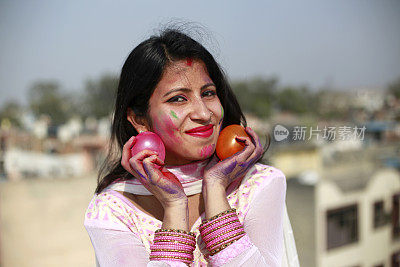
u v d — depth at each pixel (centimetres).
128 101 128
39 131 1755
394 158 1556
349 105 1678
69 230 1326
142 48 124
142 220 124
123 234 120
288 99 1909
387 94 1822
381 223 1471
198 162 129
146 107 124
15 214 1290
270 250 119
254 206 123
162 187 114
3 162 1532
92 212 126
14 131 1780
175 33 126
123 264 114
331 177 1423
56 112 1998
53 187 1354
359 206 1427
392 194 1486
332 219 1384
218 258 109
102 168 150
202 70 123
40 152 1673
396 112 1719
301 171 1433
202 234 114
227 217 112
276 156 1353
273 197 127
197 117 117
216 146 127
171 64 119
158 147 118
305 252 1353
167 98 119
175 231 111
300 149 1407
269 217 123
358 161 1531
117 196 128
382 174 1477
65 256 1289
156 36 127
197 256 120
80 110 2070
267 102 1962
